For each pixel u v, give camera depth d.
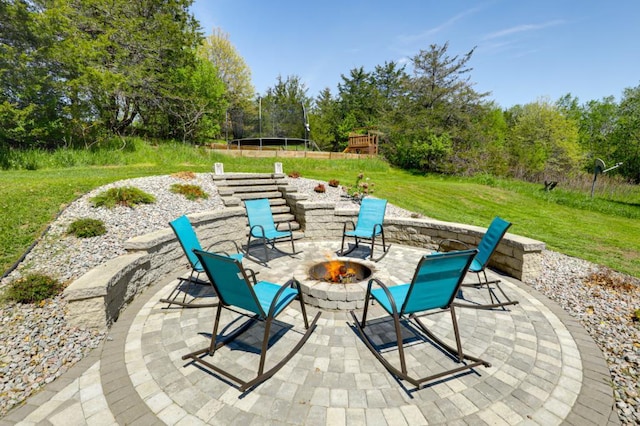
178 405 2.17
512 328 3.22
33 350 2.77
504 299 3.91
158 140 16.42
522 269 4.46
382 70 36.50
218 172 9.23
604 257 6.01
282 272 4.75
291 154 18.41
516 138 27.80
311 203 6.84
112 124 15.21
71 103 11.64
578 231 8.48
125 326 3.22
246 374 2.49
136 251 4.14
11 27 9.85
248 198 8.26
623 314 3.55
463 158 20.97
